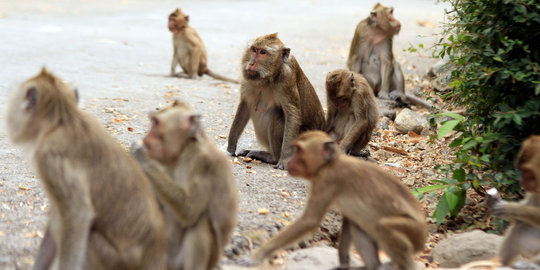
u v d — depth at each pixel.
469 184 9.30
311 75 19.78
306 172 6.34
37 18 29.89
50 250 5.30
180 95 16.00
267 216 8.17
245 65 10.86
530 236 7.19
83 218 4.68
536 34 9.24
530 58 9.30
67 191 4.68
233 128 11.38
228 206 5.53
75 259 4.62
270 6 42.06
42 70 5.15
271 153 11.42
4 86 15.12
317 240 8.15
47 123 4.88
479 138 9.23
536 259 6.88
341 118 12.20
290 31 30.22
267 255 6.14
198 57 19.08
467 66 10.07
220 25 31.61
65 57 20.28
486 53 9.26
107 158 4.95
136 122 13.05
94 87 16.02
